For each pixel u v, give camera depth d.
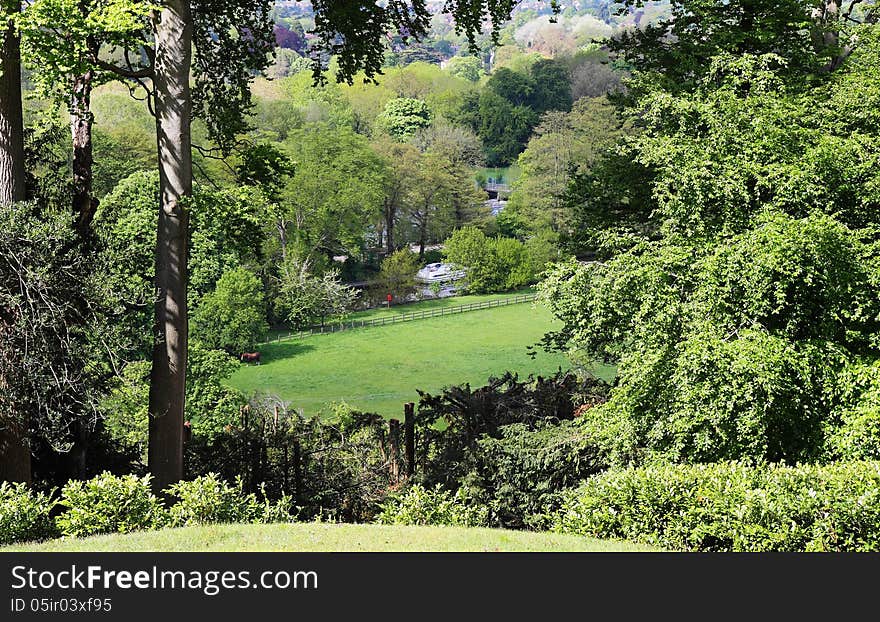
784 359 12.50
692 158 14.27
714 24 17.69
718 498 9.51
